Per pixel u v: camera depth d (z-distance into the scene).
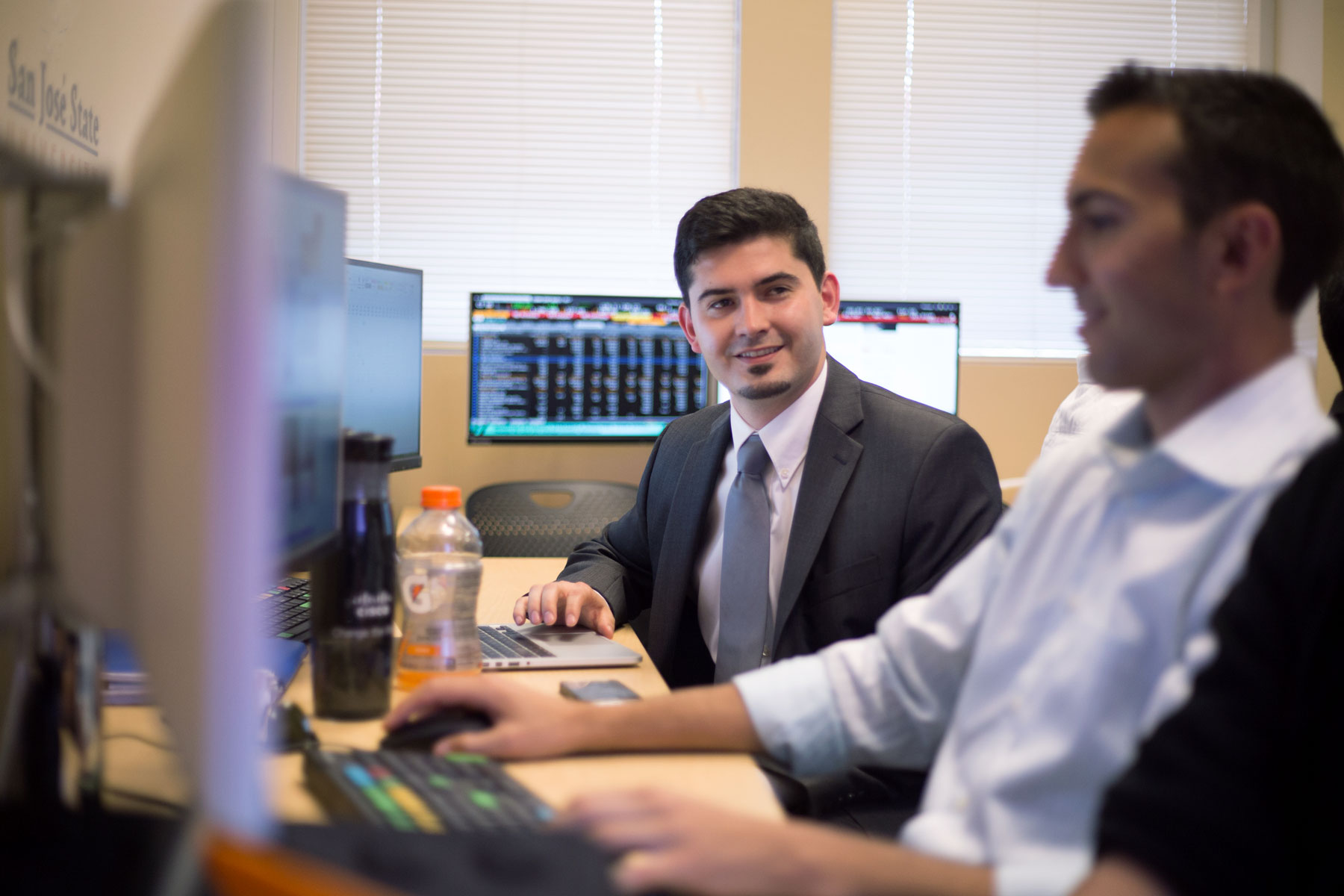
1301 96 0.75
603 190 3.00
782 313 1.52
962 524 1.45
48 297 0.71
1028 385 3.04
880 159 3.07
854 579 1.45
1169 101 0.74
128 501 0.58
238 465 0.44
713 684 1.60
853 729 0.96
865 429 1.53
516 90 2.97
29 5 1.19
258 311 0.44
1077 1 3.12
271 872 0.49
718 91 3.01
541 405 2.67
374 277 2.09
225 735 0.44
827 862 0.63
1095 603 0.76
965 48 3.08
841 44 3.04
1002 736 0.78
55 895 0.58
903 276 3.08
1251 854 0.56
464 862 0.55
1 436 0.79
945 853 0.76
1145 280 0.74
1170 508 0.74
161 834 0.65
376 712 1.00
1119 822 0.58
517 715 0.93
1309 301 0.76
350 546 0.99
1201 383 0.75
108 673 1.06
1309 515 0.62
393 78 2.94
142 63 1.66
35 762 0.71
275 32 2.82
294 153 2.88
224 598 0.44
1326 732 0.58
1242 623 0.62
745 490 1.53
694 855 0.62
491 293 2.64
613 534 1.82
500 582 1.87
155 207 0.54
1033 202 3.11
